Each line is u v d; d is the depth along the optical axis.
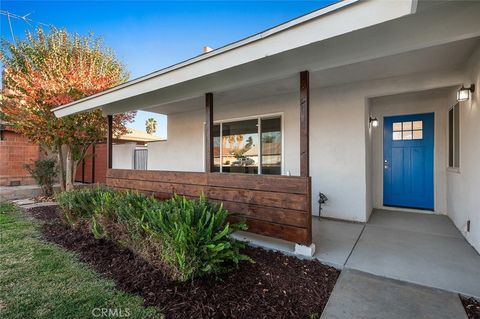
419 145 5.20
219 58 3.33
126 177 5.66
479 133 2.89
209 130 4.25
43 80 6.73
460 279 2.43
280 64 3.33
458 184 3.91
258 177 3.46
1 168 8.93
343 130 4.66
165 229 2.51
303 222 3.04
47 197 7.30
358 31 2.56
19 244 3.47
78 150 7.63
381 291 2.26
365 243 3.42
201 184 4.23
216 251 2.38
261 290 2.27
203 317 1.91
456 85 3.72
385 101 5.34
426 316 1.92
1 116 7.52
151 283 2.37
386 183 5.55
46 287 2.35
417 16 2.38
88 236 3.68
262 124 5.79
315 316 1.92
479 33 2.22
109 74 8.08
